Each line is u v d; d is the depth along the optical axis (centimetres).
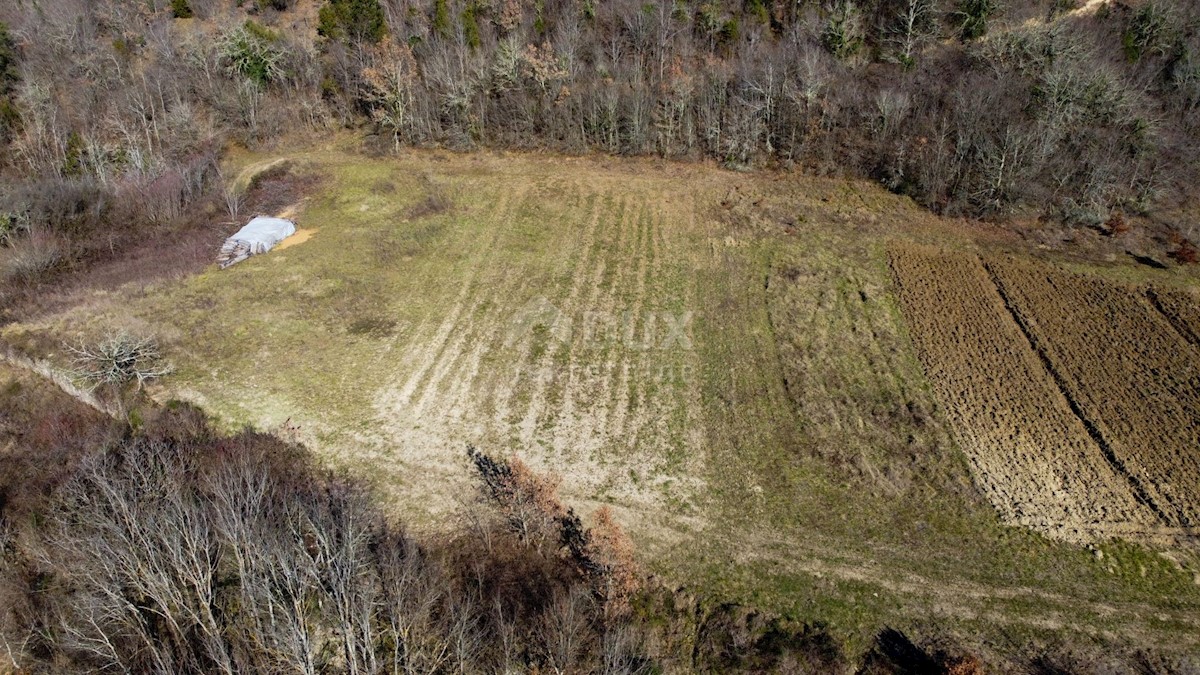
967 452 3359
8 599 2814
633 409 3653
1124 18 5550
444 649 2533
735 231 4956
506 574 2881
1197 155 4925
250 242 4806
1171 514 3044
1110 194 4859
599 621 2695
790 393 3716
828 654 2619
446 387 3794
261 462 3300
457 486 3278
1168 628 2673
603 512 2912
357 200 5381
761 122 5609
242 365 3934
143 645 2644
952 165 5100
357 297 4419
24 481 3312
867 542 3003
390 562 2759
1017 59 5403
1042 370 3778
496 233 4994
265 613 2634
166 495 2947
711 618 2762
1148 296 4244
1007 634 2672
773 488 3238
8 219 4906
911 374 3803
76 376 3872
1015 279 4428
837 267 4597
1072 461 3288
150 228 5150
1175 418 3456
